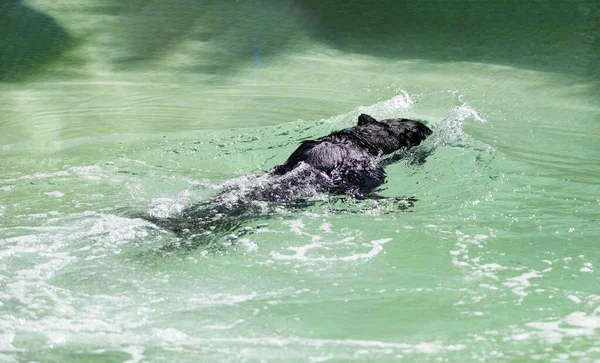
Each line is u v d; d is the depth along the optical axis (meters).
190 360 10.15
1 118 25.81
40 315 11.25
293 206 16.19
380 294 12.18
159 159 20.41
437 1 39.94
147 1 40.75
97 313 11.37
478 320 11.37
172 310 11.52
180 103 27.69
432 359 10.23
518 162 20.22
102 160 20.34
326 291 12.27
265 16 38.94
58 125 24.67
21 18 38.06
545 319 11.42
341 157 18.39
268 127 23.81
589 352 10.41
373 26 37.47
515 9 38.44
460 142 21.66
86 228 14.77
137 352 10.34
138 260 13.36
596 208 16.61
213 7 39.97
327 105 27.27
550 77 30.64
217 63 33.53
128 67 33.31
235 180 17.73
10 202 16.58
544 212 16.28
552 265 13.45
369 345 10.59
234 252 13.76
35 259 13.24
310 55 34.31
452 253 13.94
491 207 16.58
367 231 14.94
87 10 39.34
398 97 27.31
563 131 24.23
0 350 10.30
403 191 17.62
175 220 15.23
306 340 10.70
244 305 11.74
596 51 33.19
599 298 12.12
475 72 31.55
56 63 33.62
